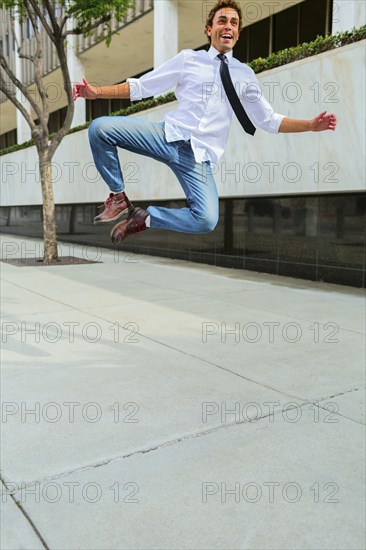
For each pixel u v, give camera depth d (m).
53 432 3.45
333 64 8.41
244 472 2.97
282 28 14.08
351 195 9.23
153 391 4.20
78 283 9.77
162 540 2.39
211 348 5.43
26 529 2.45
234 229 11.92
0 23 23.11
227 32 2.02
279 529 2.48
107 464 3.04
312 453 3.19
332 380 4.48
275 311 7.29
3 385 4.31
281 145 9.51
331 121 2.16
